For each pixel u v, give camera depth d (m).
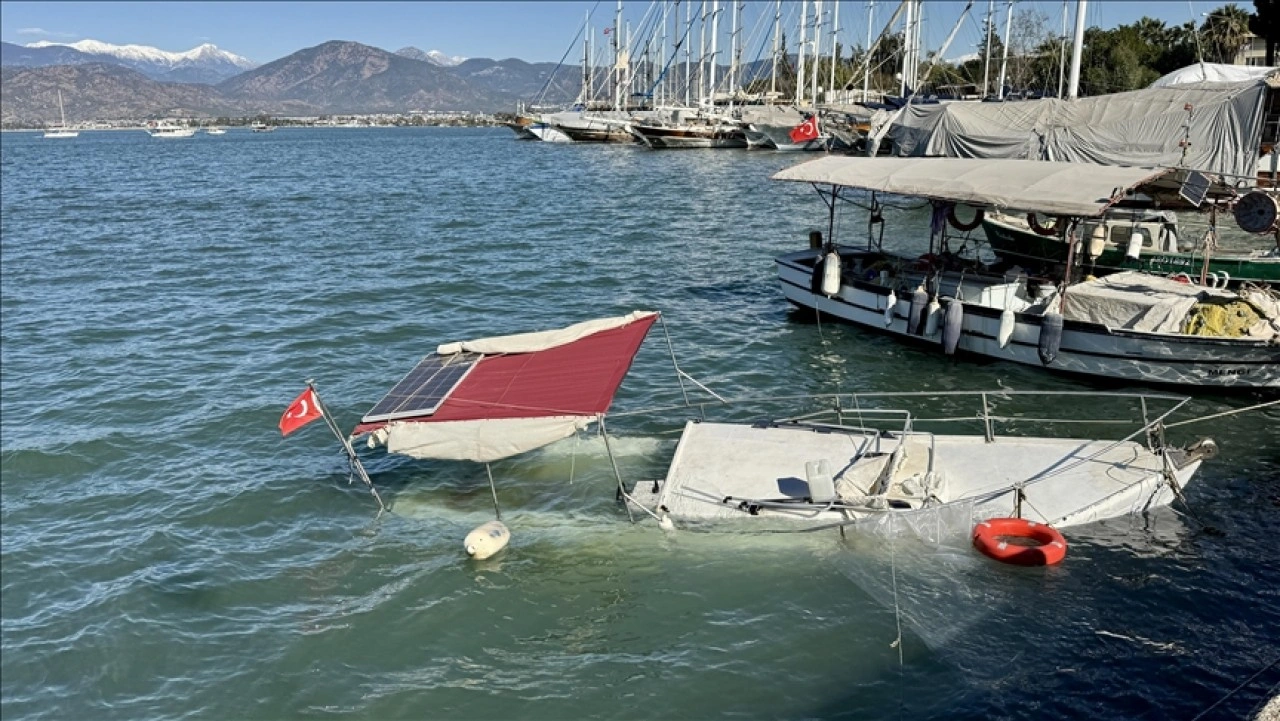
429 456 14.60
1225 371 21.00
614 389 15.33
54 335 29.45
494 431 14.39
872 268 27.55
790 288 29.53
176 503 17.27
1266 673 11.48
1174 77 41.62
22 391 23.95
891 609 13.02
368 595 14.03
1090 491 15.22
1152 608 12.90
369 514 16.53
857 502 14.80
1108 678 11.55
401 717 11.45
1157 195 32.59
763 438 17.36
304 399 15.56
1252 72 40.78
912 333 24.89
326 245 46.53
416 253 43.56
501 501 16.55
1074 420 19.34
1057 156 31.45
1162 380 21.69
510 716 11.39
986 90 77.31
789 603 13.24
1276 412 20.42
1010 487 15.07
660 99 146.00
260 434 20.62
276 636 13.15
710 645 12.48
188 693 12.09
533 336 18.27
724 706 11.37
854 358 25.03
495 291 34.84
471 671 12.25
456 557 14.89
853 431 17.48
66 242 49.31
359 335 28.77
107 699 12.04
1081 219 22.39
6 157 158.88
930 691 11.45
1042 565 13.79
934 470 15.85
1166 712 10.91
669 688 11.72
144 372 25.38
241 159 139.50
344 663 12.53
